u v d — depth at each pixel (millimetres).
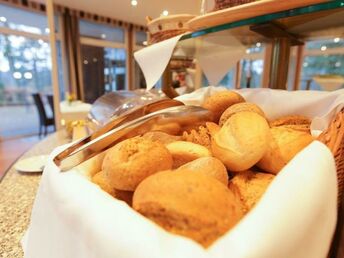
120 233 153
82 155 265
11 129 3568
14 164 721
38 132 3713
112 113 529
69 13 2912
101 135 282
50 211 234
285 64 623
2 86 3340
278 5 324
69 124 997
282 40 605
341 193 241
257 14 364
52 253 223
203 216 155
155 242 141
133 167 217
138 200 178
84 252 177
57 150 296
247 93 443
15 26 3010
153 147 237
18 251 351
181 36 486
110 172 227
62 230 207
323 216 179
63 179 229
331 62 3309
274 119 403
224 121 331
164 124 301
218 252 132
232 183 245
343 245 234
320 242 175
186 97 459
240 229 141
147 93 645
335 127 263
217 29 439
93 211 177
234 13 360
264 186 234
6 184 586
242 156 242
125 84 3873
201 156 265
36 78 3564
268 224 142
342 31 560
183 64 854
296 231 152
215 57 772
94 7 1993
